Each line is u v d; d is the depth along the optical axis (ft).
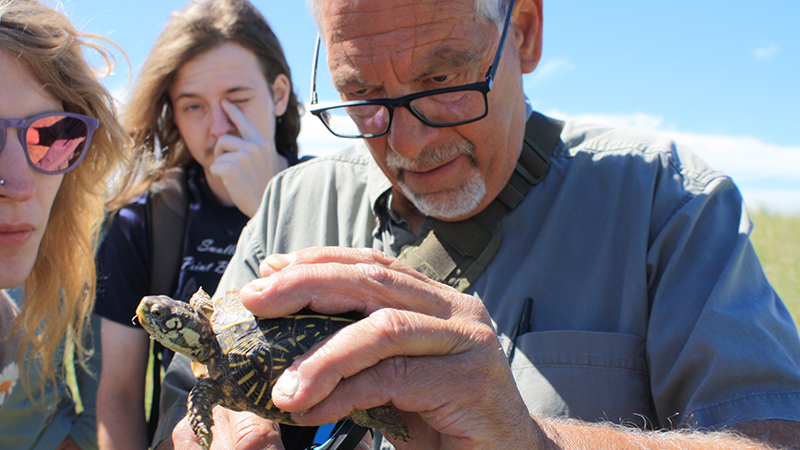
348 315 1.19
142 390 2.16
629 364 1.37
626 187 1.48
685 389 1.32
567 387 1.37
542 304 1.45
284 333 1.19
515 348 1.43
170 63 2.30
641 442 1.21
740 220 1.43
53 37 1.59
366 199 1.68
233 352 1.21
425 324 1.11
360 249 1.24
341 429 1.26
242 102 2.35
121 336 2.12
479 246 1.51
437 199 1.47
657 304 1.38
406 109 1.39
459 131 1.40
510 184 1.53
